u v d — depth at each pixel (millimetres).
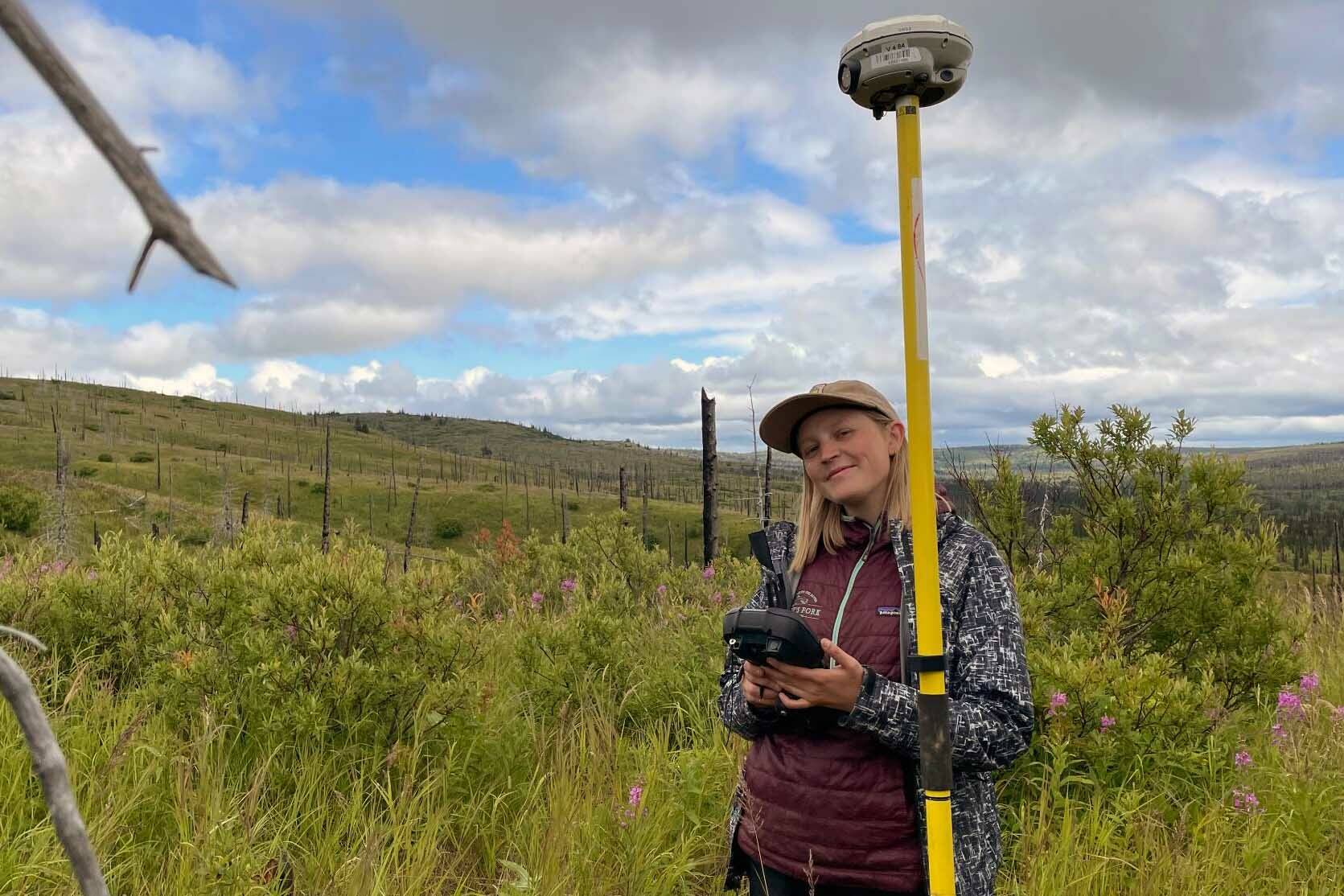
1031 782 3939
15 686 458
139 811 3299
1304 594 6609
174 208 341
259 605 4352
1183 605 5047
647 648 5988
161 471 106812
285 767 3738
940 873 1943
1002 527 5820
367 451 174000
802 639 2141
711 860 3609
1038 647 4793
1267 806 3609
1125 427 5516
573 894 3146
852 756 2246
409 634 4348
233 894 2729
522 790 3967
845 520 2525
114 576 5113
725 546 8461
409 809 3402
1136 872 3246
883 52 1844
